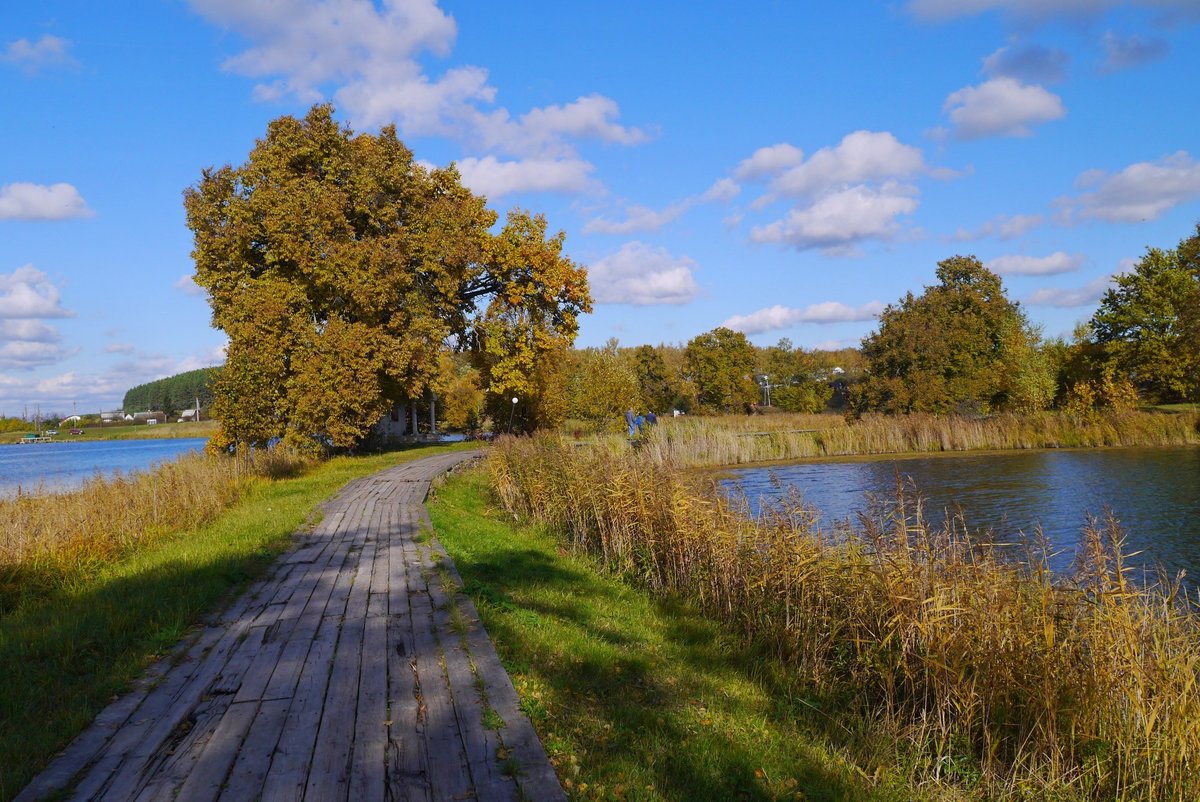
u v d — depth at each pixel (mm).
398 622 7289
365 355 29844
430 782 4094
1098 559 6586
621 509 12562
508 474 18734
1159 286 46938
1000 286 58844
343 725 4855
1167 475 24891
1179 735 5562
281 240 29484
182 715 5008
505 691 5465
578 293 39938
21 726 4883
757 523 10125
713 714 6227
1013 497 21672
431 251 32625
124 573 9750
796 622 8320
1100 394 41094
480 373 42406
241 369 23391
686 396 64438
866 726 6539
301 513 14891
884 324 44375
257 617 7504
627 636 8359
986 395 44375
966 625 6594
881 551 7664
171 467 18781
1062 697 5969
